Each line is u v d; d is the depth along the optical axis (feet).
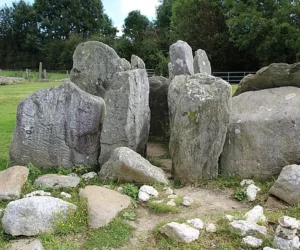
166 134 24.47
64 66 127.65
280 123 14.65
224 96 14.39
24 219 10.99
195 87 14.65
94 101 16.24
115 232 10.91
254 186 13.74
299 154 14.35
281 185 12.51
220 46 84.53
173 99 17.75
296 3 68.18
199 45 86.17
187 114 14.42
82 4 160.97
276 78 16.81
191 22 87.86
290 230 9.95
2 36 155.22
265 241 10.23
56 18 158.81
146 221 11.76
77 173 16.07
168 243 10.39
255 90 17.87
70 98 16.29
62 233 10.96
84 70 21.86
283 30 68.44
